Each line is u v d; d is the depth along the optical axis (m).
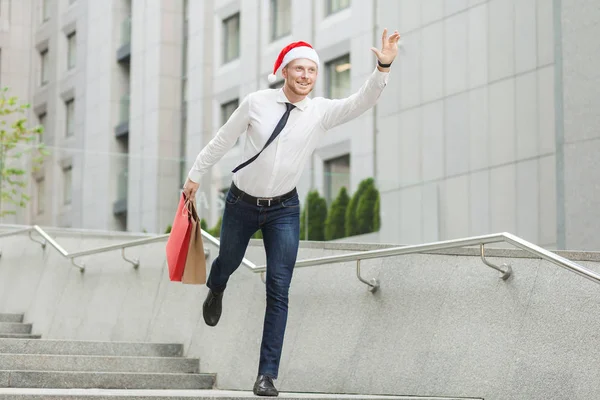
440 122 16.61
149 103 22.66
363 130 17.89
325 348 7.72
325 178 15.05
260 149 6.01
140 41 23.19
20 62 25.75
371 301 7.45
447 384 6.58
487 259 6.57
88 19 24.27
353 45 18.41
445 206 16.33
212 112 21.89
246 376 8.32
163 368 8.71
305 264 7.97
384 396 6.56
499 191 15.42
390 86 17.64
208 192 15.48
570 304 5.95
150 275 10.14
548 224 14.55
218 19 22.06
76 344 8.84
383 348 7.20
